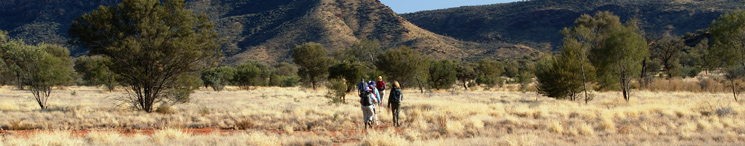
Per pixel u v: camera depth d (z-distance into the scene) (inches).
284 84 2746.1
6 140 336.8
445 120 428.8
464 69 2464.3
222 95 1341.0
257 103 882.8
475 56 6855.3
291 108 668.1
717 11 7662.4
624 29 1044.5
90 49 629.0
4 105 703.7
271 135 356.5
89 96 1201.4
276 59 6200.8
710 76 2220.7
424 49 6737.2
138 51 579.8
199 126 475.8
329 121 483.5
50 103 843.4
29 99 1009.5
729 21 1121.4
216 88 1828.2
